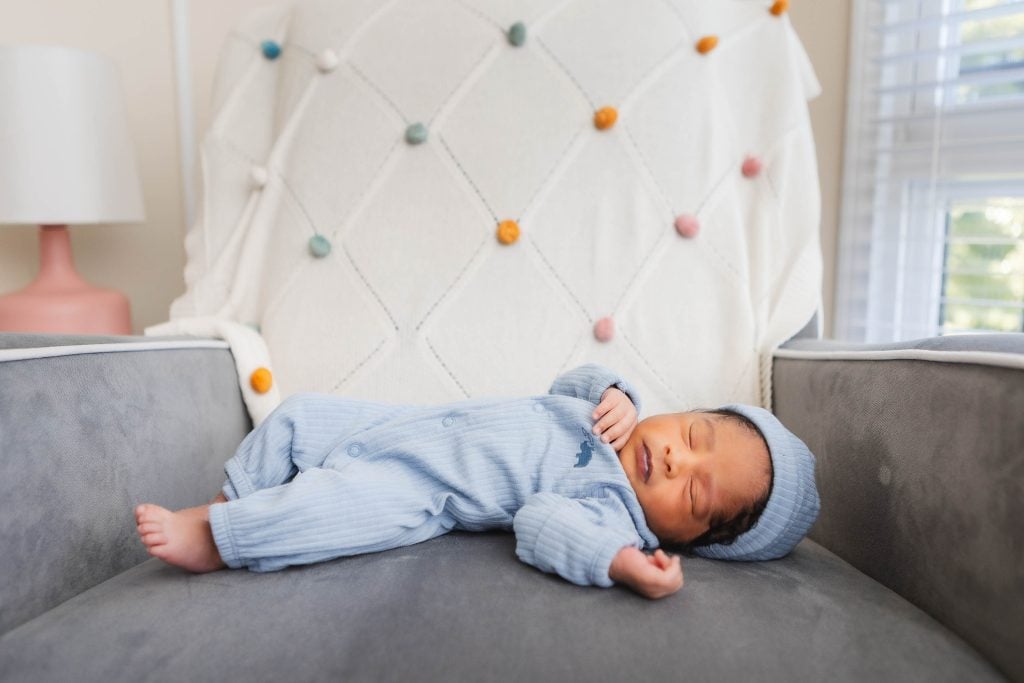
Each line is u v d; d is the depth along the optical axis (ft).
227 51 4.07
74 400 2.29
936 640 1.95
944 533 2.12
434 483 2.70
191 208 5.69
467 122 3.59
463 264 3.49
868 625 1.99
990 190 4.33
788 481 2.62
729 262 3.56
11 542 1.99
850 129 4.63
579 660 1.76
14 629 1.94
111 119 4.55
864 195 4.68
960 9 4.35
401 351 3.43
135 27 5.56
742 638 1.87
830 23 4.71
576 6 3.70
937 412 2.22
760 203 3.68
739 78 3.79
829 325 4.87
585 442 2.84
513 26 3.61
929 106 4.47
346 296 3.52
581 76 3.60
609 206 3.53
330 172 3.65
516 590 2.10
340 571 2.25
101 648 1.78
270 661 1.73
